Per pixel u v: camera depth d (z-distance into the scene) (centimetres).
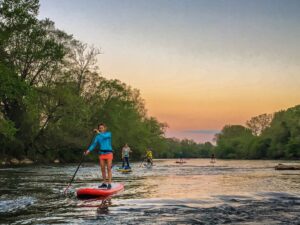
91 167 4325
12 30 4566
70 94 5753
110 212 986
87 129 6925
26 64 5181
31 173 2958
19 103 4872
